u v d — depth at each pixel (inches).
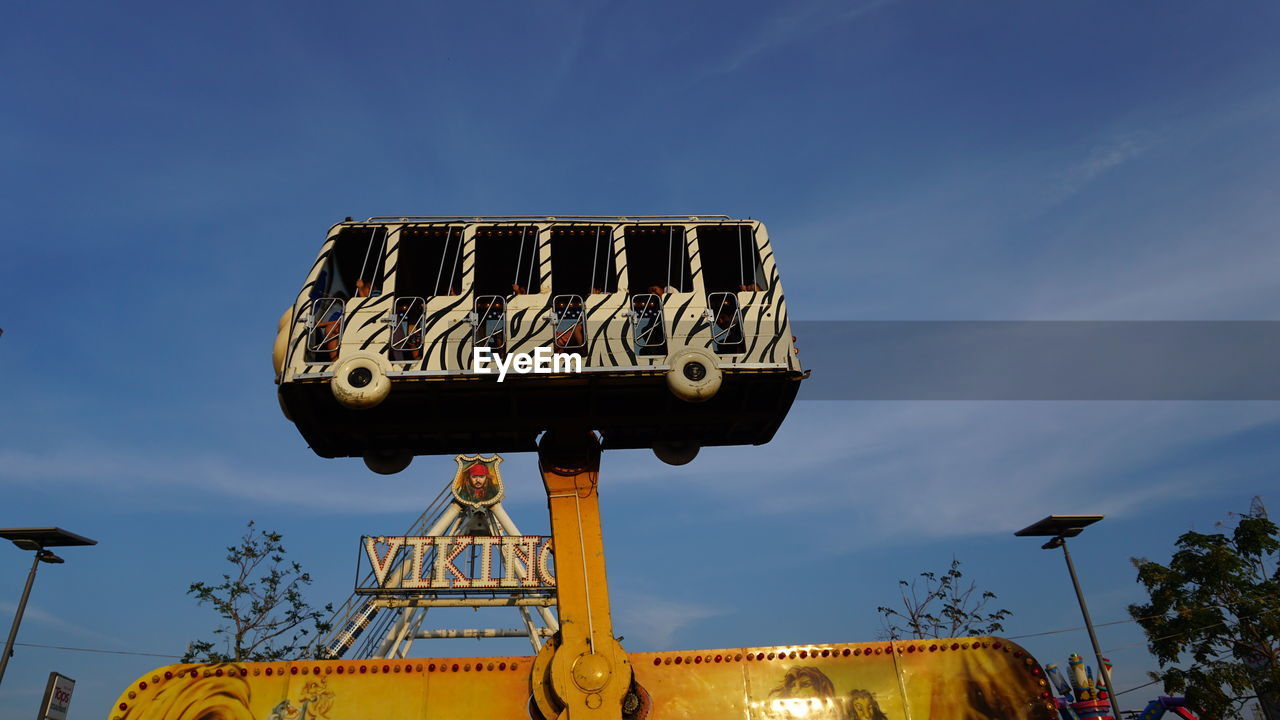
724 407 661.3
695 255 663.1
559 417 652.1
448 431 656.4
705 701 591.2
